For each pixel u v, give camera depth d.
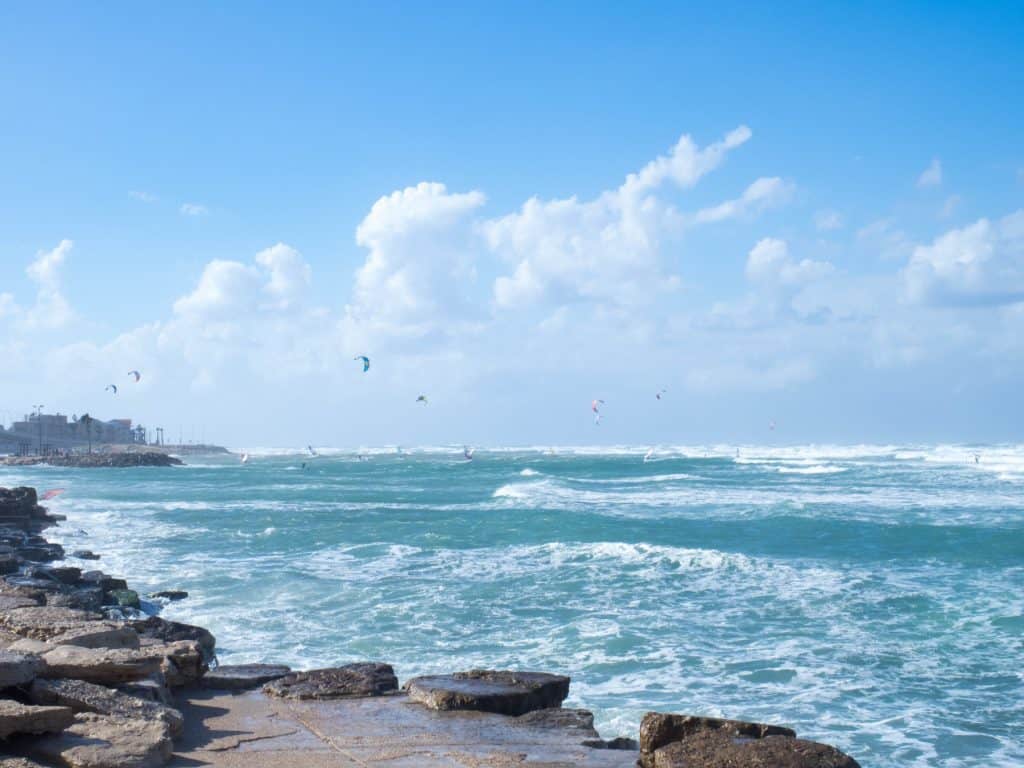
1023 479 61.50
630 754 7.78
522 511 41.97
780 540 30.53
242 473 105.12
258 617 17.95
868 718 12.16
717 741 7.18
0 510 36.88
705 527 34.41
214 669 10.71
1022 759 10.76
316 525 36.50
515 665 14.51
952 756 10.85
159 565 25.58
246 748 7.75
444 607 19.02
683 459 115.12
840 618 18.05
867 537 30.73
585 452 195.62
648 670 14.31
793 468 83.50
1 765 6.29
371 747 7.85
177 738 7.84
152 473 110.31
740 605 19.30
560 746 8.01
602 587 21.41
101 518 42.19
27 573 19.94
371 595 20.31
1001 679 13.89
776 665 14.59
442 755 7.65
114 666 8.45
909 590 20.84
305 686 9.89
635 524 35.47
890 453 111.19
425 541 30.61
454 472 95.94
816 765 6.68
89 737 7.00
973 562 24.94
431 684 9.75
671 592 20.78
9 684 7.41
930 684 13.66
